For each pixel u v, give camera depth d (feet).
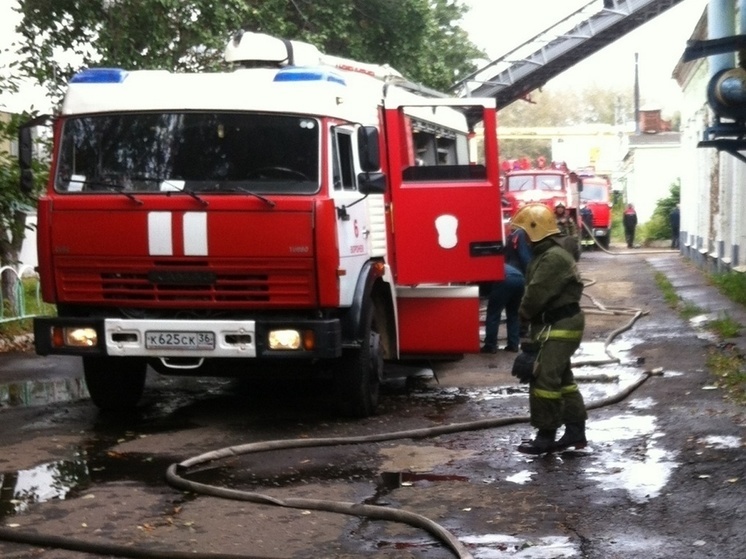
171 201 30.27
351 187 32.71
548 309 27.43
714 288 77.97
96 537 20.94
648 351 46.80
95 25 64.28
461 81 94.99
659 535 20.51
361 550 19.99
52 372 43.27
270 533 21.06
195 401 36.42
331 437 30.09
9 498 23.80
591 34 90.84
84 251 30.81
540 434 27.73
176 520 22.02
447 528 21.25
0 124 51.80
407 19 87.25
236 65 37.45
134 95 31.35
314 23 79.92
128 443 29.50
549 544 20.11
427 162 45.09
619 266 110.01
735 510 22.04
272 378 40.55
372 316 33.55
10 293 53.57
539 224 27.50
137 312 31.42
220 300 30.55
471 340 38.60
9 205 52.80
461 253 38.27
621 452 27.53
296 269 30.04
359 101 34.65
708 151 99.76
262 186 30.50
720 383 37.60
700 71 106.32
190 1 63.57
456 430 30.42
